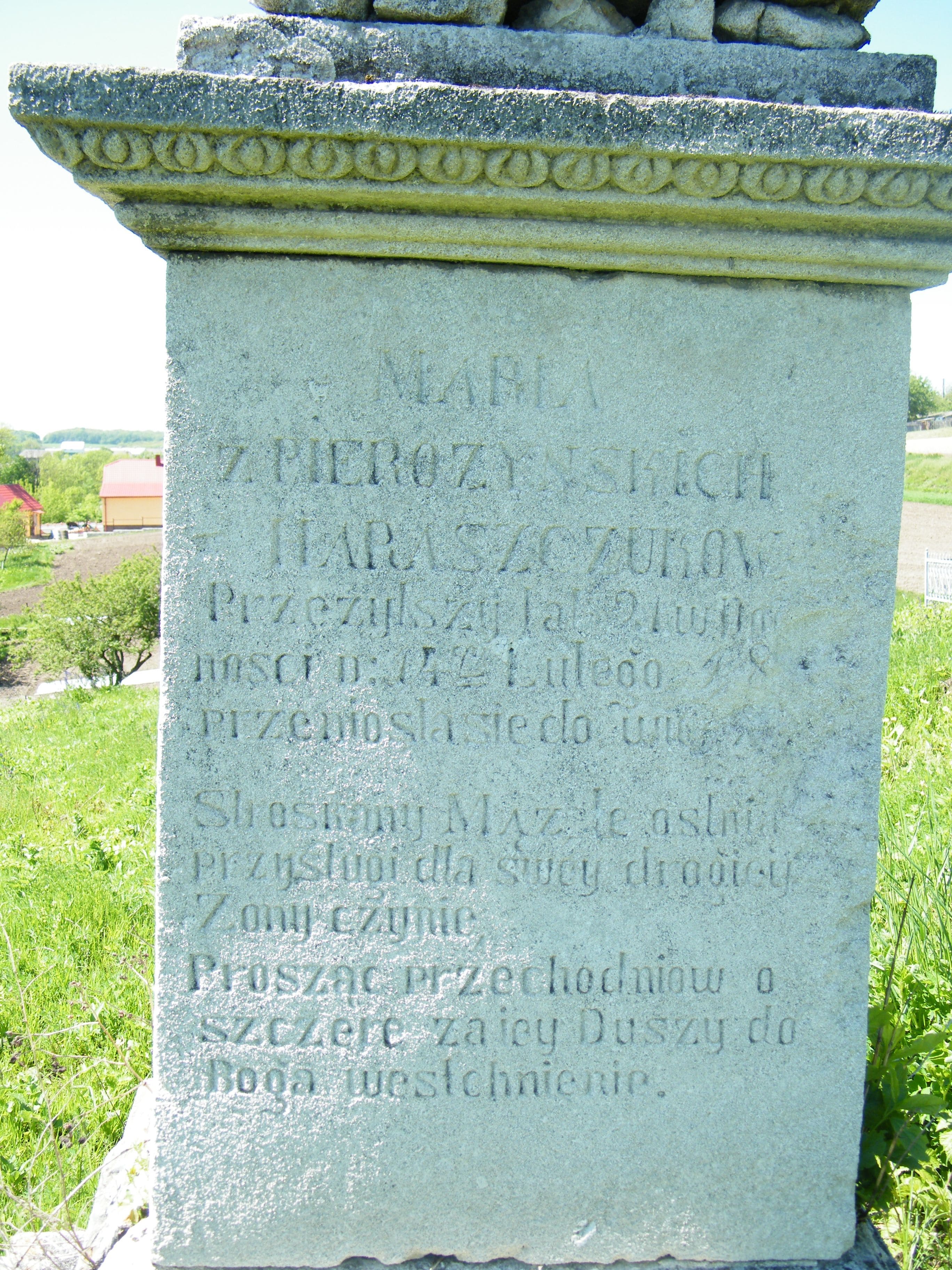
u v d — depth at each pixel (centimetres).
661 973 212
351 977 208
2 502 7112
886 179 178
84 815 633
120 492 7512
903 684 718
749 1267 217
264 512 197
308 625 200
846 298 199
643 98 170
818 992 215
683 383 199
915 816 436
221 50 182
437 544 200
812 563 205
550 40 186
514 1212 215
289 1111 210
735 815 210
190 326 191
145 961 340
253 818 204
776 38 196
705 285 197
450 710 204
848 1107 217
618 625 204
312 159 171
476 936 209
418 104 167
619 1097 214
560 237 185
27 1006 329
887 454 204
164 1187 210
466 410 197
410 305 193
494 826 207
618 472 200
